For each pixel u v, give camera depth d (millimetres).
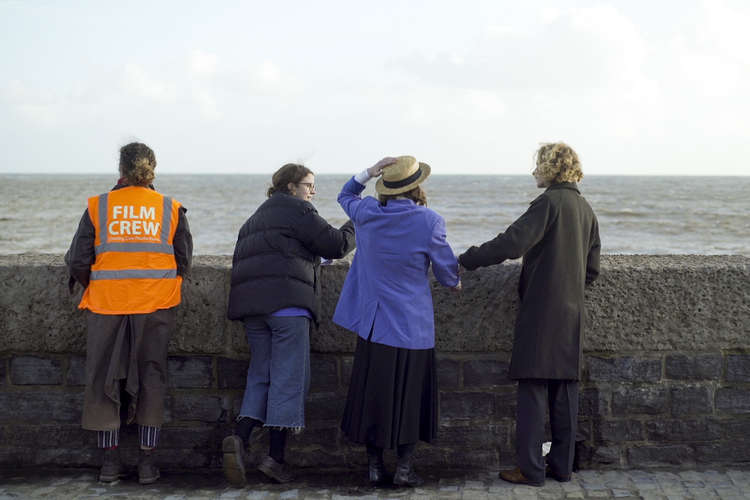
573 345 3367
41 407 3785
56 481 3592
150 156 3482
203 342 3760
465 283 3725
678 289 3660
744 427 3738
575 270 3365
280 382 3412
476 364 3785
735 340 3684
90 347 3385
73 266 3350
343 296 3533
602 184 136625
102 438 3465
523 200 73250
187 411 3814
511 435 3797
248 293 3412
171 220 3488
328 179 167750
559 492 3377
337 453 3816
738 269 3648
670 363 3725
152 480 3572
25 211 53250
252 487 3521
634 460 3740
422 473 3719
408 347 3326
